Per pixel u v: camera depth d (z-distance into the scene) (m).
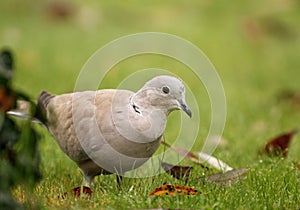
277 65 21.36
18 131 6.75
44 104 8.93
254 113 15.52
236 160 10.84
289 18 26.38
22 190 8.09
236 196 8.06
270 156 10.88
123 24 24.00
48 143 11.27
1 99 6.68
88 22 23.88
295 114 15.93
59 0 25.02
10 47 19.62
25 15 24.33
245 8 27.22
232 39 23.42
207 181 8.73
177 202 7.48
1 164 6.71
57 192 8.43
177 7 26.72
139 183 8.98
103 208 7.57
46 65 18.48
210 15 26.25
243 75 20.00
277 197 8.28
